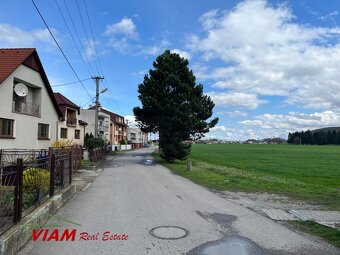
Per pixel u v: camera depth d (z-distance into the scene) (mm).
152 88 31828
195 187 13883
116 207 9227
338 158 49031
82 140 45406
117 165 26375
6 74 20938
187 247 5848
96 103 35094
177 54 34062
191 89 32062
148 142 163875
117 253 5488
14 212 5816
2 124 21328
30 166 7586
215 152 69562
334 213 8961
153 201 10289
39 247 5730
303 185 15766
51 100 29859
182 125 29203
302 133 185375
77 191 12133
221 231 6934
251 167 31094
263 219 8117
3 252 4848
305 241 6332
